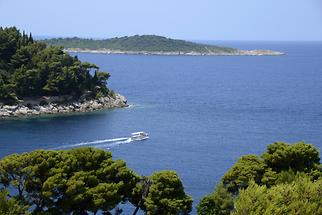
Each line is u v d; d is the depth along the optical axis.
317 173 59.41
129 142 135.25
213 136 144.25
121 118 175.12
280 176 57.44
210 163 110.81
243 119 177.50
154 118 176.12
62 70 194.38
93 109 193.25
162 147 128.62
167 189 54.34
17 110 178.50
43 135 143.38
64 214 52.03
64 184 51.81
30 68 197.12
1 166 51.88
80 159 55.41
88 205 52.78
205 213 57.53
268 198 39.88
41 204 52.50
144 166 107.62
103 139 139.25
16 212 47.31
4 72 191.75
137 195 56.28
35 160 52.62
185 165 108.75
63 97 193.75
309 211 37.62
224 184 61.19
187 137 142.38
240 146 130.50
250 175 59.41
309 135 147.88
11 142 133.38
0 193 47.75
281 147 62.00
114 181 55.91
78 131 150.12
